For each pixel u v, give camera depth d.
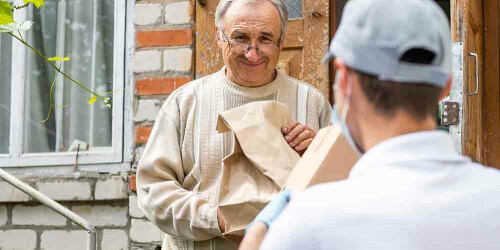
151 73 3.84
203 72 3.79
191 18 3.83
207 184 2.42
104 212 3.86
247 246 1.30
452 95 3.35
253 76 2.45
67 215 3.03
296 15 3.80
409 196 1.10
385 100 1.14
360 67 1.14
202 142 2.44
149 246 3.73
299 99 2.51
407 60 1.13
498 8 4.51
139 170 2.46
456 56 3.36
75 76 4.05
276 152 2.21
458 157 1.16
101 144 3.99
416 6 1.14
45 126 4.05
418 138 1.14
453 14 3.39
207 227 2.27
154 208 2.38
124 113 3.93
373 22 1.13
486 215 1.10
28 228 3.89
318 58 3.73
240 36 2.42
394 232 1.08
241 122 2.24
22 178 3.89
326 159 1.80
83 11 4.07
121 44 3.97
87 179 3.85
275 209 1.33
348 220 1.10
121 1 3.99
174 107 2.52
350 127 1.21
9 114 4.06
